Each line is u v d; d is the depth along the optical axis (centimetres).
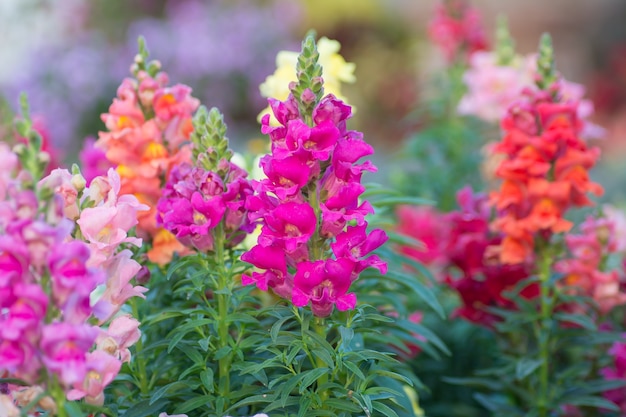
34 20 1234
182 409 239
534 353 327
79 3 1273
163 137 290
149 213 283
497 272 348
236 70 1162
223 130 254
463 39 542
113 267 224
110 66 1109
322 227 227
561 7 1772
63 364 188
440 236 460
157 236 282
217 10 1197
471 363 413
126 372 269
